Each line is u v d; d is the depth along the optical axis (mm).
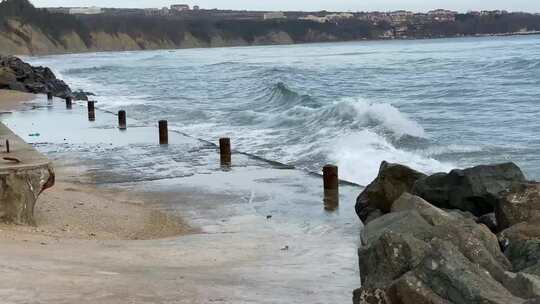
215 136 23516
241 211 12352
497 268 6020
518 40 175250
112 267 7758
